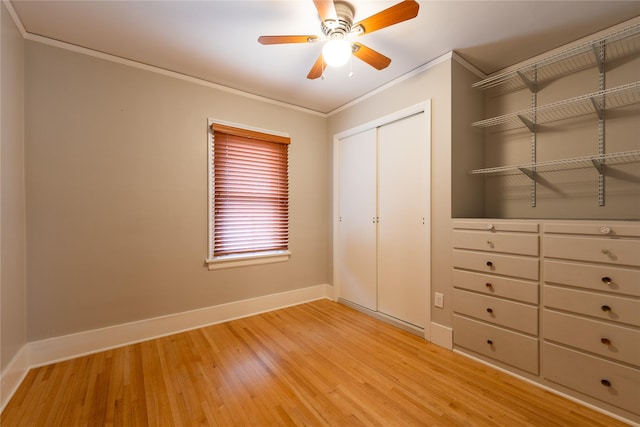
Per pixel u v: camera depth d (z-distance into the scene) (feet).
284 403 5.01
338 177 10.82
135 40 6.52
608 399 4.68
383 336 7.76
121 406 4.93
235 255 9.09
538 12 5.57
